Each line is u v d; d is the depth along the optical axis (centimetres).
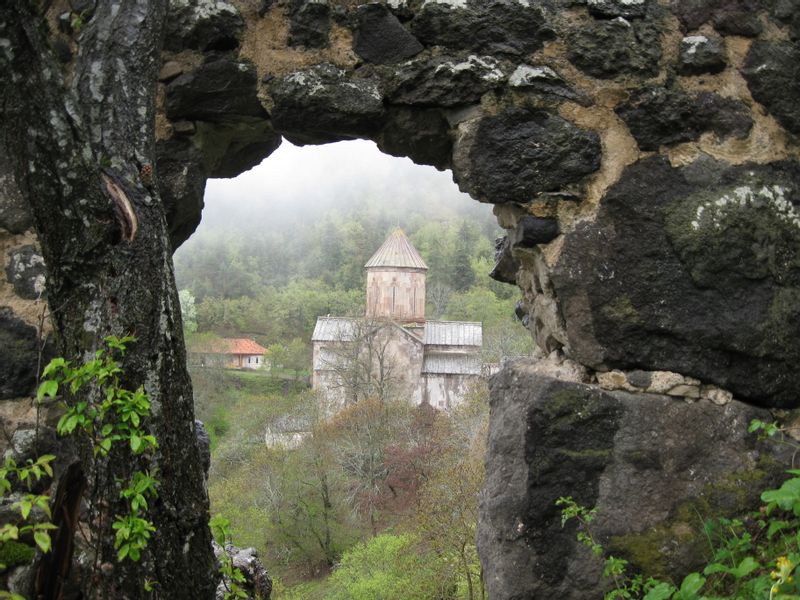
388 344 3981
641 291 270
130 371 198
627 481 263
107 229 200
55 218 201
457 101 283
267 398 3781
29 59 197
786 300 274
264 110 301
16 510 263
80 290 202
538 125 280
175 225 310
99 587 200
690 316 268
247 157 359
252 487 2334
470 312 6181
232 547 392
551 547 263
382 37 288
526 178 278
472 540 1251
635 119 278
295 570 2212
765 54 283
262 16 292
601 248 274
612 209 275
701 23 282
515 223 290
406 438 2497
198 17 287
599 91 281
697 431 266
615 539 260
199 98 292
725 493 262
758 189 275
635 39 280
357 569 1622
